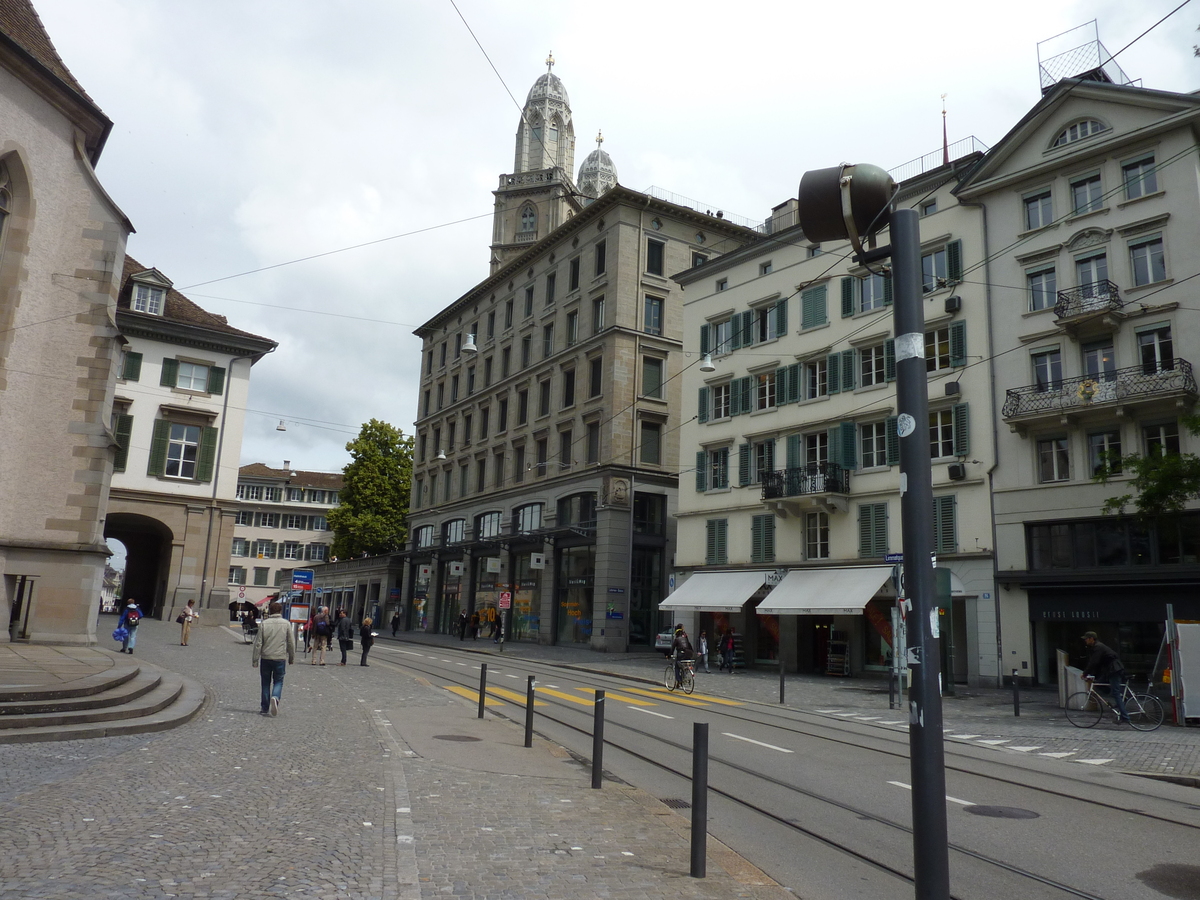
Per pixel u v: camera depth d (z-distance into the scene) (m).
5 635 20.58
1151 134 24.44
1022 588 25.41
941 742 3.50
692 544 36.44
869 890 6.18
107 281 23.06
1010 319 26.89
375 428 68.38
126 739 10.52
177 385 42.84
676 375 43.03
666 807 8.25
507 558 47.50
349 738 11.52
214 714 13.27
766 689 23.92
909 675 3.58
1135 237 24.56
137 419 41.62
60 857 5.52
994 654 25.77
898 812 8.66
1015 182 27.28
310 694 17.00
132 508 40.78
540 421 46.69
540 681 23.69
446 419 58.12
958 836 7.77
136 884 5.05
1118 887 6.37
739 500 34.75
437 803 7.83
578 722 15.12
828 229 4.17
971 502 26.95
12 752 9.25
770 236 34.91
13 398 21.33
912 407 3.75
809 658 31.64
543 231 73.94
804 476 31.52
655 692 22.02
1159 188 24.27
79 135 22.83
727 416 36.16
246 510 91.94
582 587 41.50
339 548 66.56
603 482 40.38
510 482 48.50
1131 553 23.64
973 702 21.27
